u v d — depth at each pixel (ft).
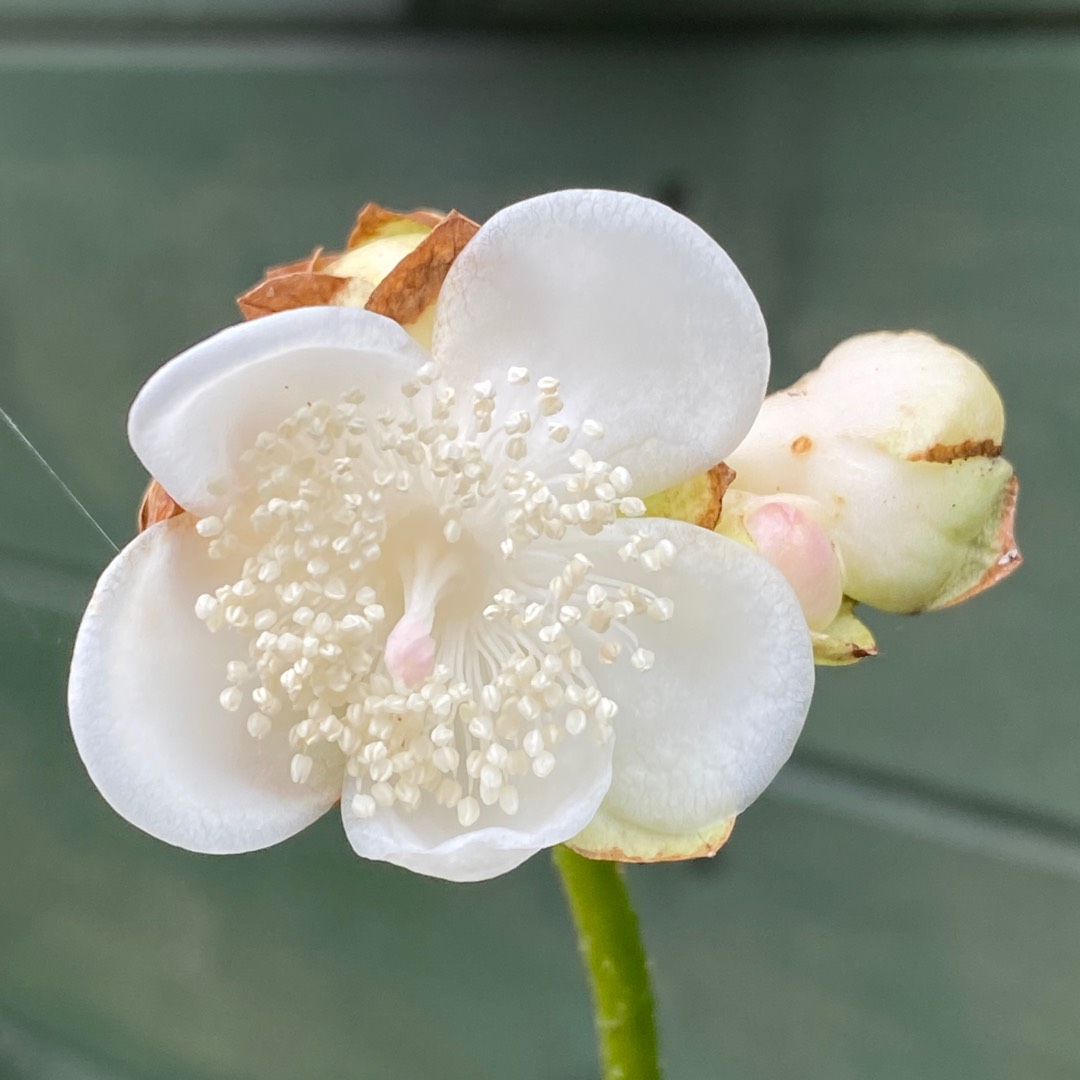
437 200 0.55
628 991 0.36
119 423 0.62
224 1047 0.73
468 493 0.33
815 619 0.35
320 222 0.57
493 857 0.32
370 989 0.69
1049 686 0.51
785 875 0.59
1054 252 0.48
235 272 0.59
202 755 0.33
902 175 0.49
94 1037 0.75
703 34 0.50
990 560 0.36
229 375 0.31
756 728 0.33
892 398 0.36
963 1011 0.56
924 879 0.56
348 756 0.33
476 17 0.52
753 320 0.32
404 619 0.33
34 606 0.40
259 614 0.33
